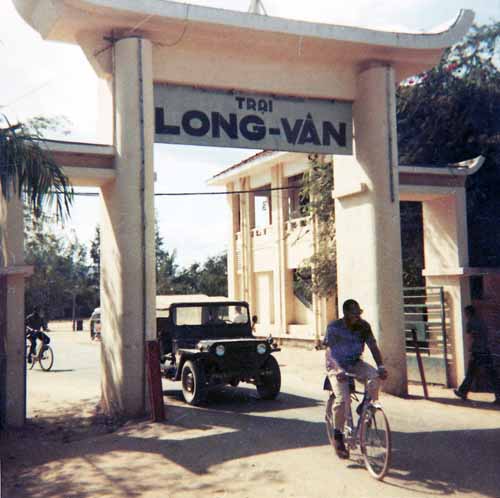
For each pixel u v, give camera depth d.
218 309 13.23
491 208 14.66
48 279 38.53
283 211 24.77
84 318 61.09
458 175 12.84
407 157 15.75
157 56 10.78
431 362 13.02
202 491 6.16
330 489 5.95
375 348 6.76
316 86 11.98
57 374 16.98
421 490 5.81
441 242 13.13
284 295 24.55
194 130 11.15
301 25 10.78
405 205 15.59
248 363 11.23
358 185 11.98
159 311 13.58
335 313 22.62
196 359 11.16
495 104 14.87
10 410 9.78
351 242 12.43
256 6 11.01
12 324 9.82
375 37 11.31
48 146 9.83
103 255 10.90
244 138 11.52
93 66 10.66
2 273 9.66
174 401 11.65
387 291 11.65
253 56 11.47
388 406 10.41
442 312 12.81
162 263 45.62
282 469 6.67
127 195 10.10
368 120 11.94
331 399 7.35
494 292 11.58
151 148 10.27
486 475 6.24
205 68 11.12
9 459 8.00
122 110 10.20
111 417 10.13
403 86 15.86
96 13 9.84
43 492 6.52
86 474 7.03
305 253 23.27
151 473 6.88
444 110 15.23
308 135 12.02
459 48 15.30
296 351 21.98
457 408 10.36
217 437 8.27
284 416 9.70
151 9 9.87
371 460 6.36
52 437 9.21
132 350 9.98
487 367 11.01
